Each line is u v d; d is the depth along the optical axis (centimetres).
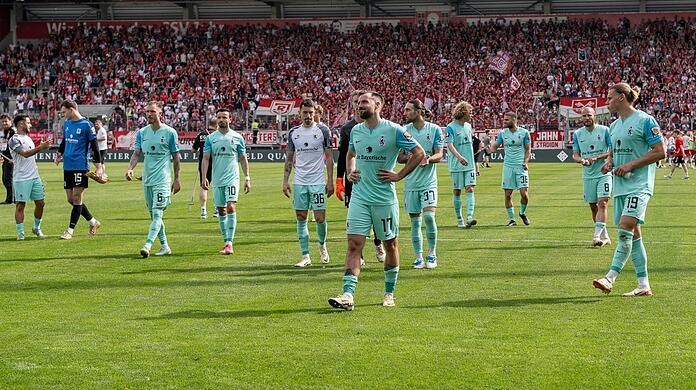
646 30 5744
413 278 1047
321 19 6150
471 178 1611
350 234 854
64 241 1413
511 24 5941
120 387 604
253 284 1009
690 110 5109
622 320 800
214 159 1289
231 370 642
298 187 1162
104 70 5881
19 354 688
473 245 1357
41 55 5997
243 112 5422
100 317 823
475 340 725
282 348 702
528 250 1296
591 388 598
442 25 6031
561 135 4781
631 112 927
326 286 995
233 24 6216
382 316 820
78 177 1445
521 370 639
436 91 5528
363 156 849
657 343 714
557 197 2331
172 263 1177
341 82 5703
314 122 1181
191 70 5853
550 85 5422
